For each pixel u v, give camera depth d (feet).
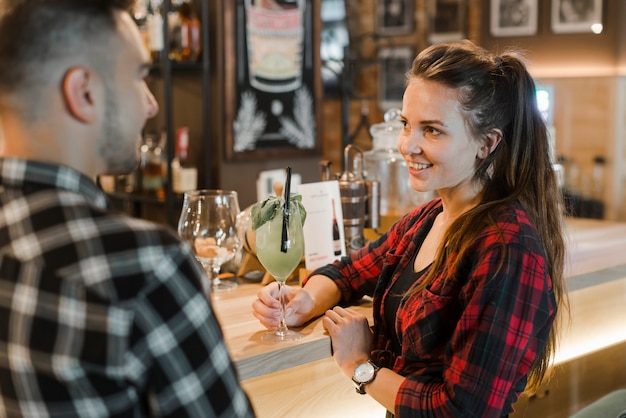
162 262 3.39
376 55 22.13
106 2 3.60
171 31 15.25
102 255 3.33
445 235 5.34
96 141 3.63
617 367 9.26
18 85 3.47
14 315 3.34
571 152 17.75
